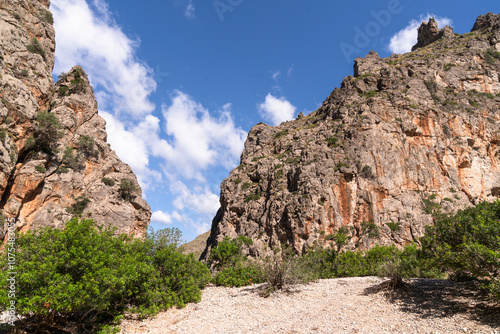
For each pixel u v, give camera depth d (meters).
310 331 11.81
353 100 82.19
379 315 12.57
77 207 47.62
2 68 41.88
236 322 14.39
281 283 19.06
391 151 66.12
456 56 88.75
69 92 58.31
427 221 57.84
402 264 20.58
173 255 20.17
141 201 59.56
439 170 67.25
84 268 12.71
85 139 55.06
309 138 79.12
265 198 71.94
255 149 97.62
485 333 9.28
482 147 73.06
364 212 60.34
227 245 34.34
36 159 44.25
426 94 75.75
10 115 39.69
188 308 17.94
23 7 52.44
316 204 60.16
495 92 81.56
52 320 12.77
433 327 10.48
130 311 16.45
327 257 32.59
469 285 14.84
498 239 11.16
